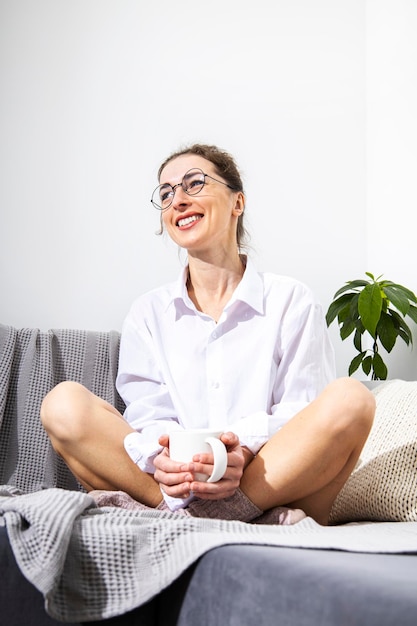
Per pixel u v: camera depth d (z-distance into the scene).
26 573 0.93
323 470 1.33
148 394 1.68
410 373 2.61
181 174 1.70
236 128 2.72
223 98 2.72
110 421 1.41
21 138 2.46
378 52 2.84
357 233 2.81
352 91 2.87
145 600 0.93
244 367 1.63
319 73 2.84
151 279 2.54
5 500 1.12
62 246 2.46
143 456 1.36
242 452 1.39
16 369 1.86
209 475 1.25
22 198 2.44
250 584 0.82
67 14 2.57
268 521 1.35
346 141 2.84
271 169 2.74
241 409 1.60
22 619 0.95
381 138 2.79
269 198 2.73
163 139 2.62
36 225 2.44
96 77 2.57
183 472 1.25
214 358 1.64
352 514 1.55
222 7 2.76
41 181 2.47
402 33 2.72
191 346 1.67
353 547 0.91
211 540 0.94
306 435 1.32
